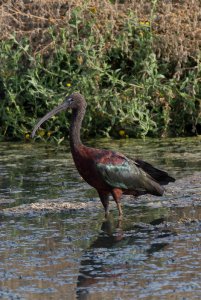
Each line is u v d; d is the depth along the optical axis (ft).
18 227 38.65
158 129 60.44
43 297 29.45
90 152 40.34
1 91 61.67
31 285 30.73
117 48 59.93
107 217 40.29
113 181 40.16
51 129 60.13
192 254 34.01
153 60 58.70
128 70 61.11
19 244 35.96
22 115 60.03
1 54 59.98
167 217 39.96
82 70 59.67
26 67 60.59
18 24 61.31
